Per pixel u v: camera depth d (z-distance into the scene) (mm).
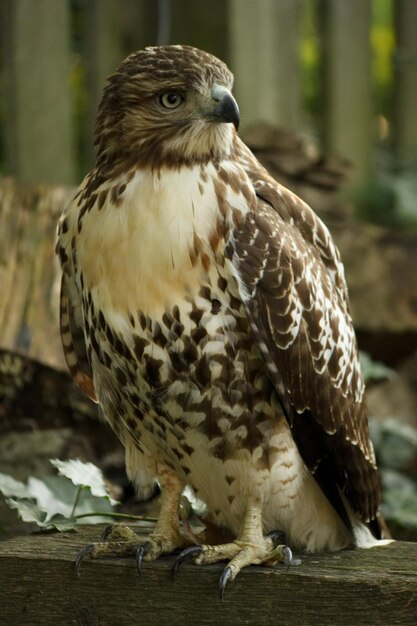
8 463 11055
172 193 7816
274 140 16094
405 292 14828
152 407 8195
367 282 14898
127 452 8930
